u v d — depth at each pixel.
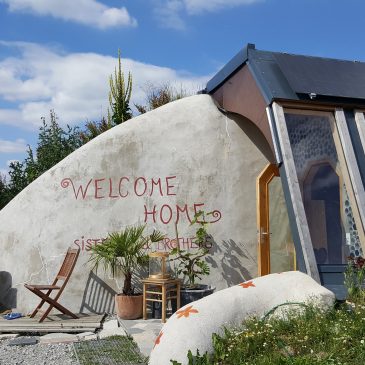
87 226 9.27
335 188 7.21
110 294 9.17
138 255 8.86
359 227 6.81
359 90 7.85
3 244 9.25
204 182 9.59
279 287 5.81
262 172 9.55
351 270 6.20
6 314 8.77
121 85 15.09
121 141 9.51
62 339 7.37
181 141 9.63
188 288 8.73
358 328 5.06
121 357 6.44
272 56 8.41
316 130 7.42
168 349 4.98
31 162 16.12
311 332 5.09
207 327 5.17
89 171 9.39
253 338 5.08
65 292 9.10
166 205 9.45
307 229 6.60
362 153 7.28
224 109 9.82
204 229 9.12
